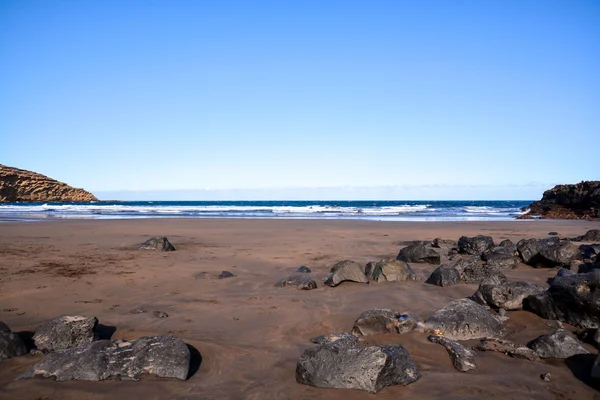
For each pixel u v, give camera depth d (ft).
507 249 38.32
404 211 160.45
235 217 113.91
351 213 144.46
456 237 60.59
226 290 27.22
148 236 58.29
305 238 57.77
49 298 24.36
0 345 16.03
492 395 13.74
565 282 20.95
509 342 18.04
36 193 313.12
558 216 128.47
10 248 43.93
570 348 16.80
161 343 15.55
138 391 13.61
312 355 14.73
